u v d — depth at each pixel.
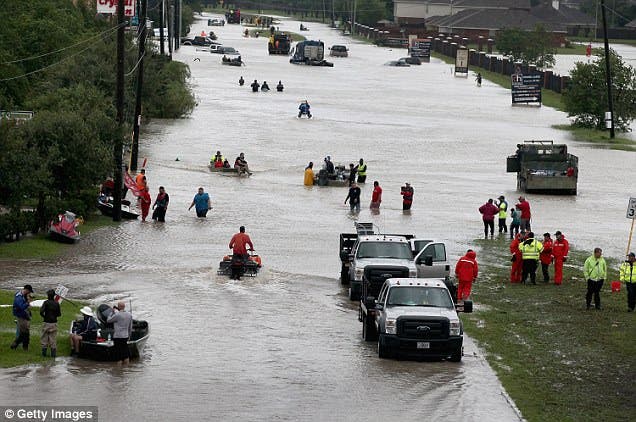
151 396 69.19
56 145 130.12
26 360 75.19
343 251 110.62
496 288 111.44
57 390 68.88
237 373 76.19
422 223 150.00
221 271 112.00
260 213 154.12
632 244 140.50
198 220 147.00
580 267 124.81
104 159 135.25
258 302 100.75
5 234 121.12
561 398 73.31
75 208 137.38
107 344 76.75
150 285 105.75
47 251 119.94
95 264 114.56
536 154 184.62
